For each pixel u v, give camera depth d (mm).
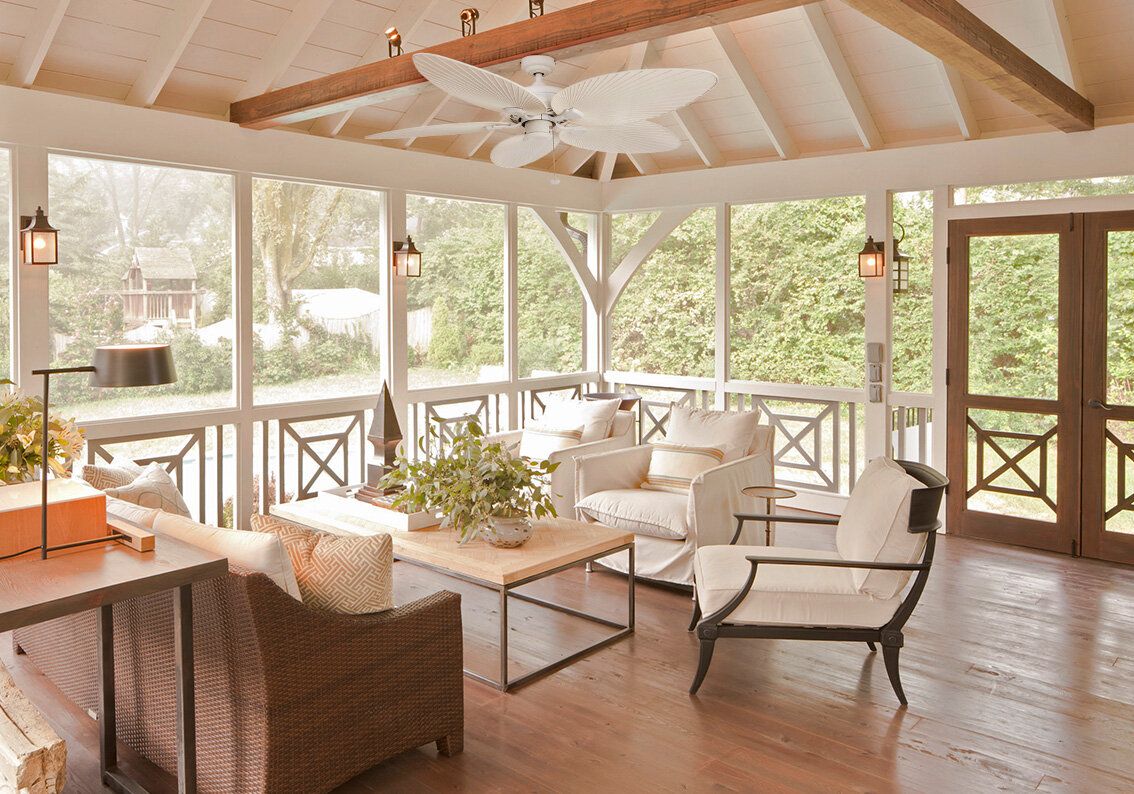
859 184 6207
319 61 5281
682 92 3096
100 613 2848
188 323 5293
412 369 6512
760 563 3451
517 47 3643
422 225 6520
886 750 3076
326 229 5941
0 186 4520
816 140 6477
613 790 2822
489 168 6809
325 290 5965
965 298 5805
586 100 3195
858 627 3451
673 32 3354
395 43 4352
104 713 2865
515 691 3555
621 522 4824
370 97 4512
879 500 3510
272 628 2459
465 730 3232
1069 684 3609
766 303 6867
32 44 4379
